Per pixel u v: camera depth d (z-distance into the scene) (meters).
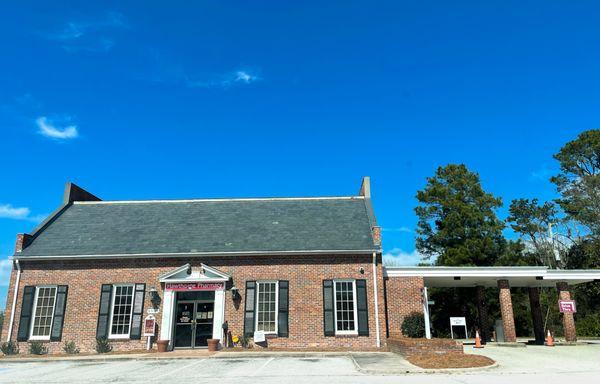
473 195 39.84
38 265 23.69
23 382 13.55
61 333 22.55
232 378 13.40
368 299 22.59
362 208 27.30
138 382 13.09
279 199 28.67
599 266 41.03
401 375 13.43
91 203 28.77
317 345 21.98
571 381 11.80
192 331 22.50
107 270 23.42
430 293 37.28
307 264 23.17
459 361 15.12
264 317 22.61
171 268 23.34
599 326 34.84
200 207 28.05
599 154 44.91
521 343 23.02
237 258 23.36
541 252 47.03
